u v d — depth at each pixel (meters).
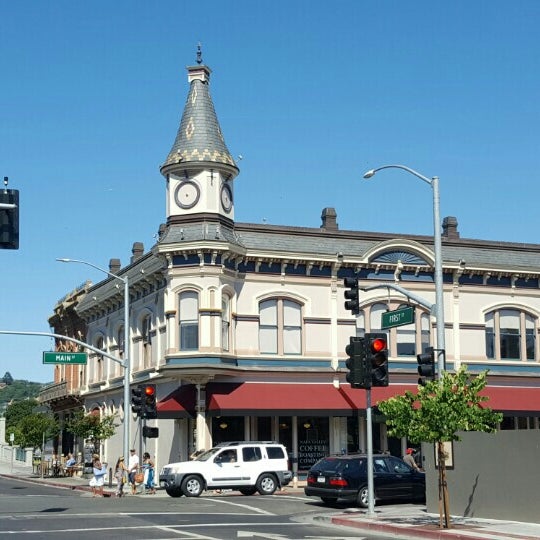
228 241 41.06
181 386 41.91
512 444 22.95
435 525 22.23
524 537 19.39
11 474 64.06
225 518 25.27
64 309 62.88
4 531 21.28
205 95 43.53
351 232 45.38
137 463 39.28
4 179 19.88
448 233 49.34
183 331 41.03
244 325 42.31
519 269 47.34
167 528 22.08
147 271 44.69
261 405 40.94
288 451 42.59
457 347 45.91
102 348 54.94
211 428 41.50
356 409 42.22
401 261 45.22
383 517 24.55
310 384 42.94
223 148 42.69
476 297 46.81
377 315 44.94
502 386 46.56
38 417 58.41
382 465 29.80
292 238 43.97
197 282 40.88
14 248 19.89
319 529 22.61
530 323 48.00
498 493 23.31
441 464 21.95
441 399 21.62
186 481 34.34
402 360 44.78
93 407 56.25
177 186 42.06
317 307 43.78
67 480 52.72
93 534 20.59
